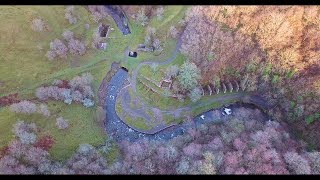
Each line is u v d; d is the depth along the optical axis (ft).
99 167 456.04
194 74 522.47
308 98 514.27
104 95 547.08
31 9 546.26
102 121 520.83
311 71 520.83
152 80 545.44
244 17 534.78
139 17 579.89
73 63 553.64
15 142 456.04
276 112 529.45
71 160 464.65
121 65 563.48
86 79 529.45
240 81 549.54
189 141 490.49
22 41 530.27
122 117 533.14
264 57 534.37
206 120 538.47
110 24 593.42
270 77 537.65
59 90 511.40
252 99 549.54
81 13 577.84
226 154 449.48
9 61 519.19
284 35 521.24
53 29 554.05
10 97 505.66
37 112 489.67
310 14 515.50
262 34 530.68
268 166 437.58
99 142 504.43
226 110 545.85
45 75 533.55
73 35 560.20
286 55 522.06
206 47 534.37
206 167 432.25
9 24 526.98
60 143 486.38
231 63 540.93
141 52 568.00
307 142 506.07
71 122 506.07
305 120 513.04
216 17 541.34
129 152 473.67
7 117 477.77
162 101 542.16
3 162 444.14
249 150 452.35
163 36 567.18
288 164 448.65
